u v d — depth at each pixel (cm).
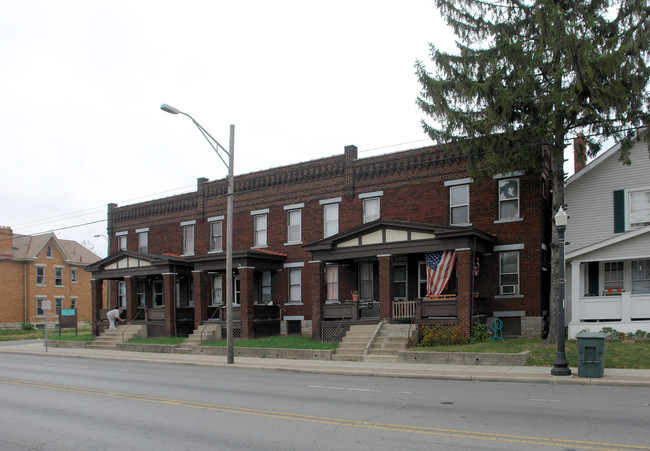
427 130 2147
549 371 1639
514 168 2105
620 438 845
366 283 2772
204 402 1271
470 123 2008
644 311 2069
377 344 2242
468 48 2034
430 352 1964
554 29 1723
